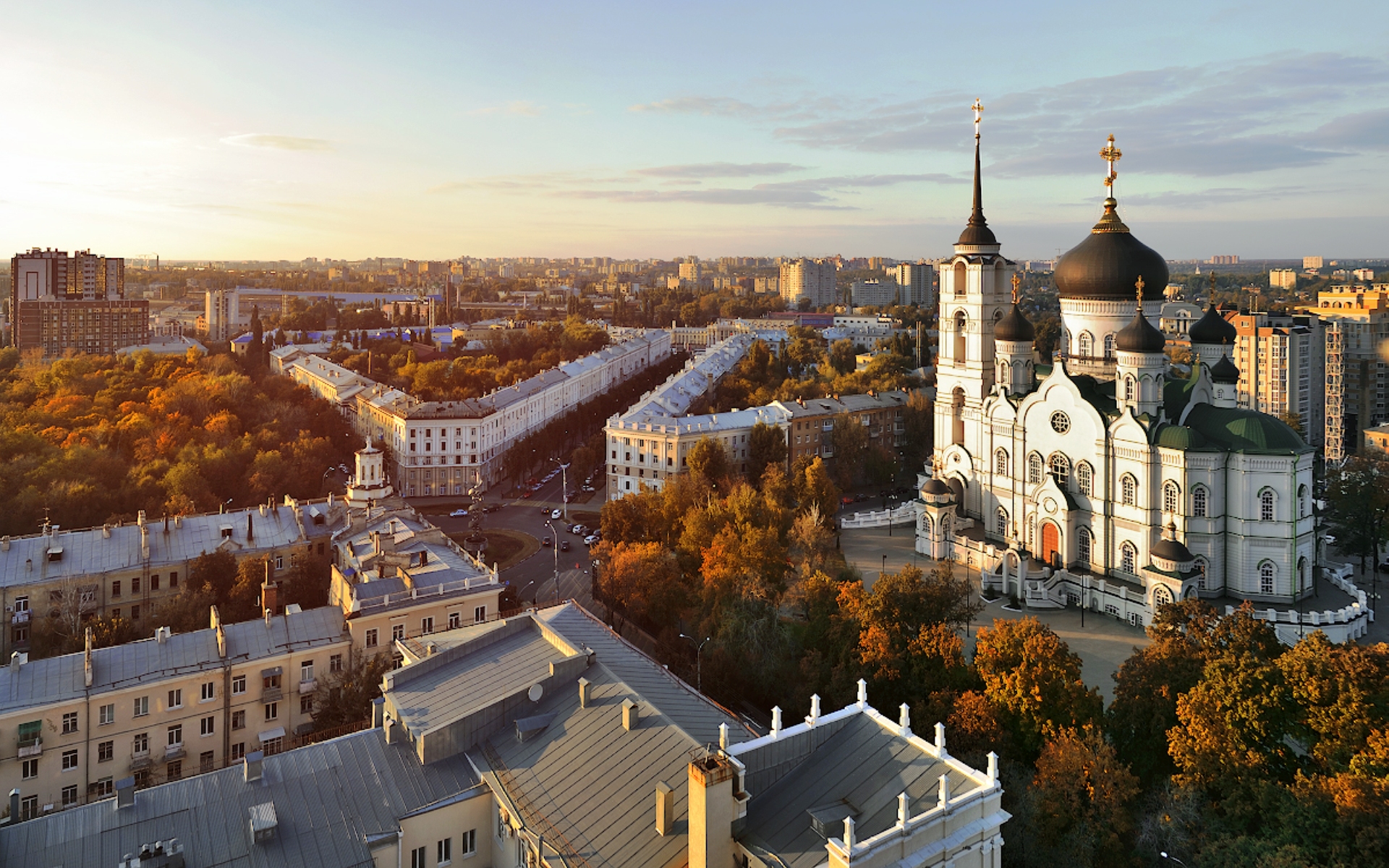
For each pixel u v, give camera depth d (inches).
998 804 2438.5
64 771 3946.9
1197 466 5674.2
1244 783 3144.7
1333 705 3250.5
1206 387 6186.0
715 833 2330.2
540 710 3189.0
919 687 4136.3
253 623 4611.2
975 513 7549.2
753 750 2573.8
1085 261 6599.4
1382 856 2687.0
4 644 5216.5
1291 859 2687.0
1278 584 5561.0
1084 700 3705.7
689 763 2527.1
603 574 6038.4
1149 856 3102.9
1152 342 5856.3
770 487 7834.6
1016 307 7116.1
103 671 4114.2
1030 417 6668.3
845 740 2731.3
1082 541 6358.3
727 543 5679.1
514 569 7396.7
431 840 2824.8
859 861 2155.5
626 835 2534.5
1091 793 3198.8
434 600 4933.6
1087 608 6141.7
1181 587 5511.8
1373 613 5816.9
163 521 6131.9
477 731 3088.1
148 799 2748.5
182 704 4224.9
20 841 2556.6
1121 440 6033.5
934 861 2289.6
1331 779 2970.0
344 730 4175.7
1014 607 6274.6
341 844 2691.9
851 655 4370.1
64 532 6309.1
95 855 2554.1
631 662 3479.3
